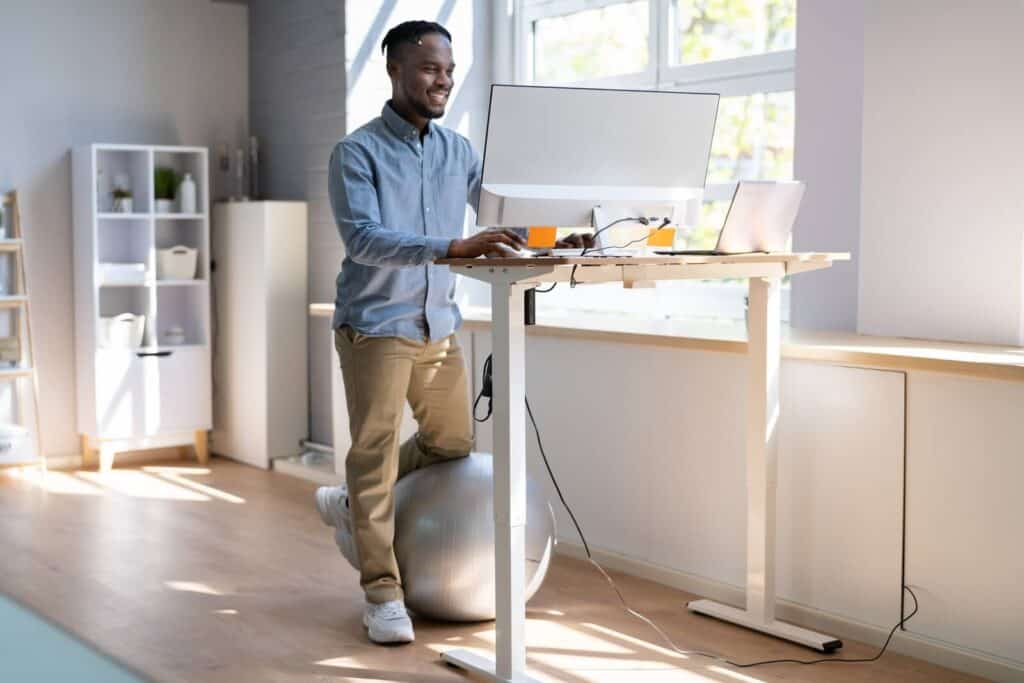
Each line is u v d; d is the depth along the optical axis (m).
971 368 2.96
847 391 3.28
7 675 0.93
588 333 3.96
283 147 5.95
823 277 4.05
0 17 5.56
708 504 3.68
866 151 3.67
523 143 2.79
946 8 3.43
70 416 5.84
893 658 3.16
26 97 5.65
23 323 5.68
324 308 5.20
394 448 3.28
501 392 2.83
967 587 3.05
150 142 5.97
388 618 3.24
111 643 3.25
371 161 3.19
